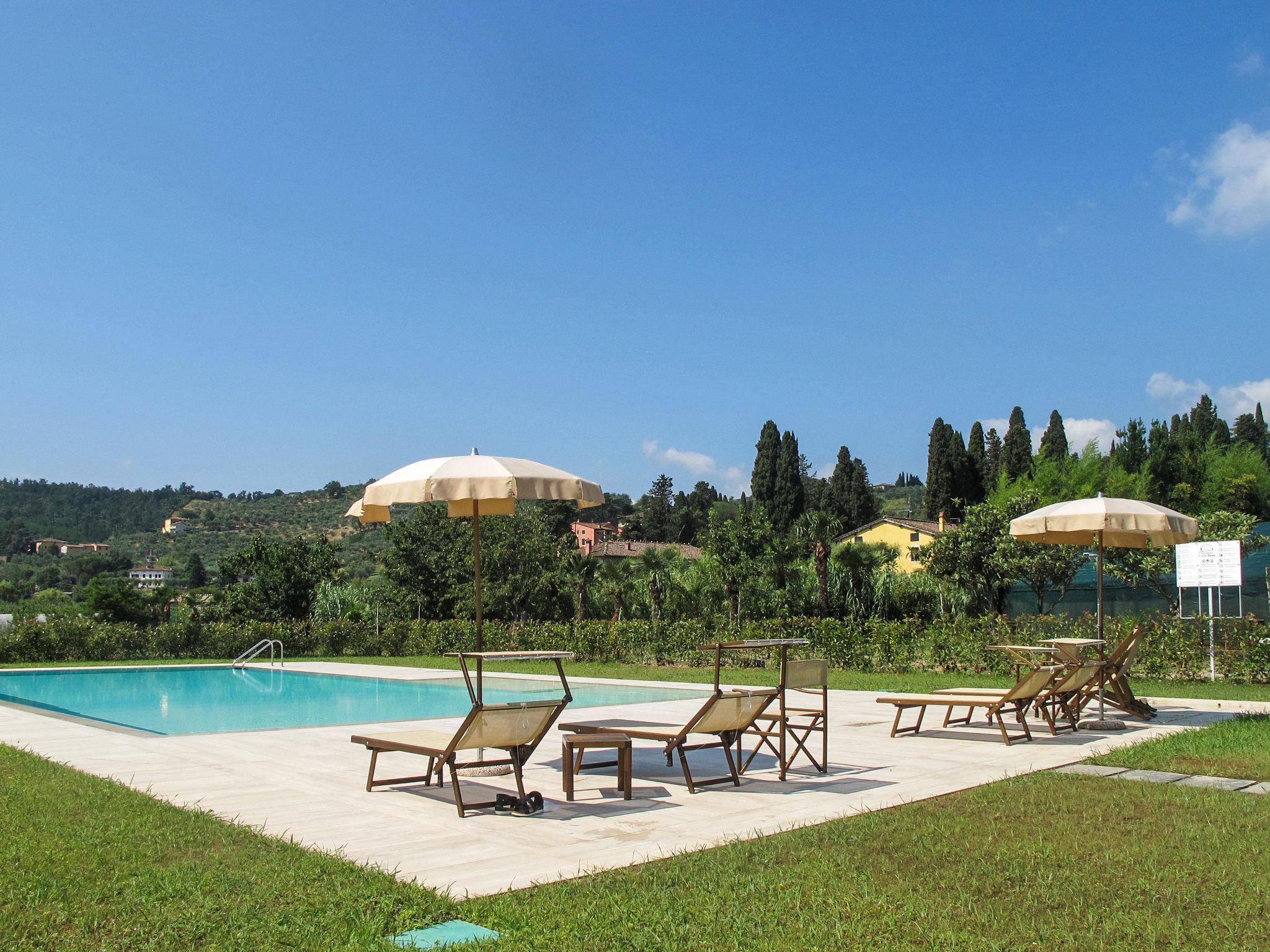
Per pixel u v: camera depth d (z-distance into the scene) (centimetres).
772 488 6122
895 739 988
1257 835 545
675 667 2347
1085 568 2922
